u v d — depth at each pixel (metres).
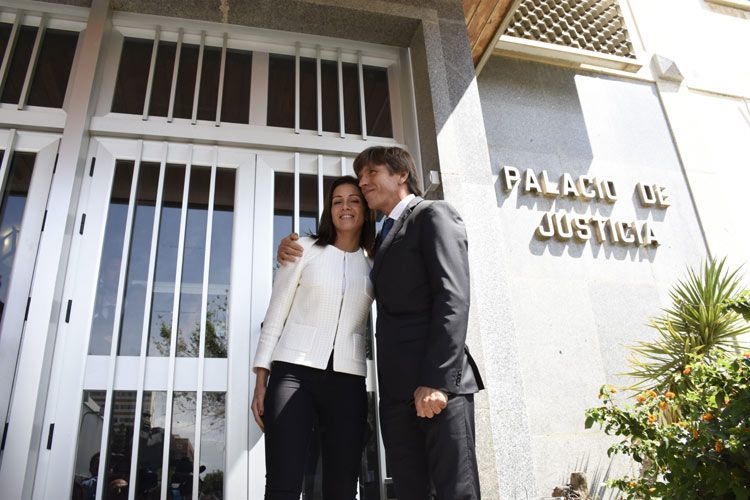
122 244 2.37
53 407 2.04
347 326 1.73
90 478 2.01
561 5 4.29
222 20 2.85
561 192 3.55
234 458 2.12
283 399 1.58
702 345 2.88
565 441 2.88
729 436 1.57
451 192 2.63
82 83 2.50
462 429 1.39
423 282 1.55
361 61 3.05
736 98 4.54
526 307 3.17
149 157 2.54
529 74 3.96
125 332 2.24
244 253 2.46
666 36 4.66
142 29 2.79
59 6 2.68
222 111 2.75
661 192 3.80
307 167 2.73
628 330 3.28
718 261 3.72
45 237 2.21
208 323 2.32
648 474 2.04
